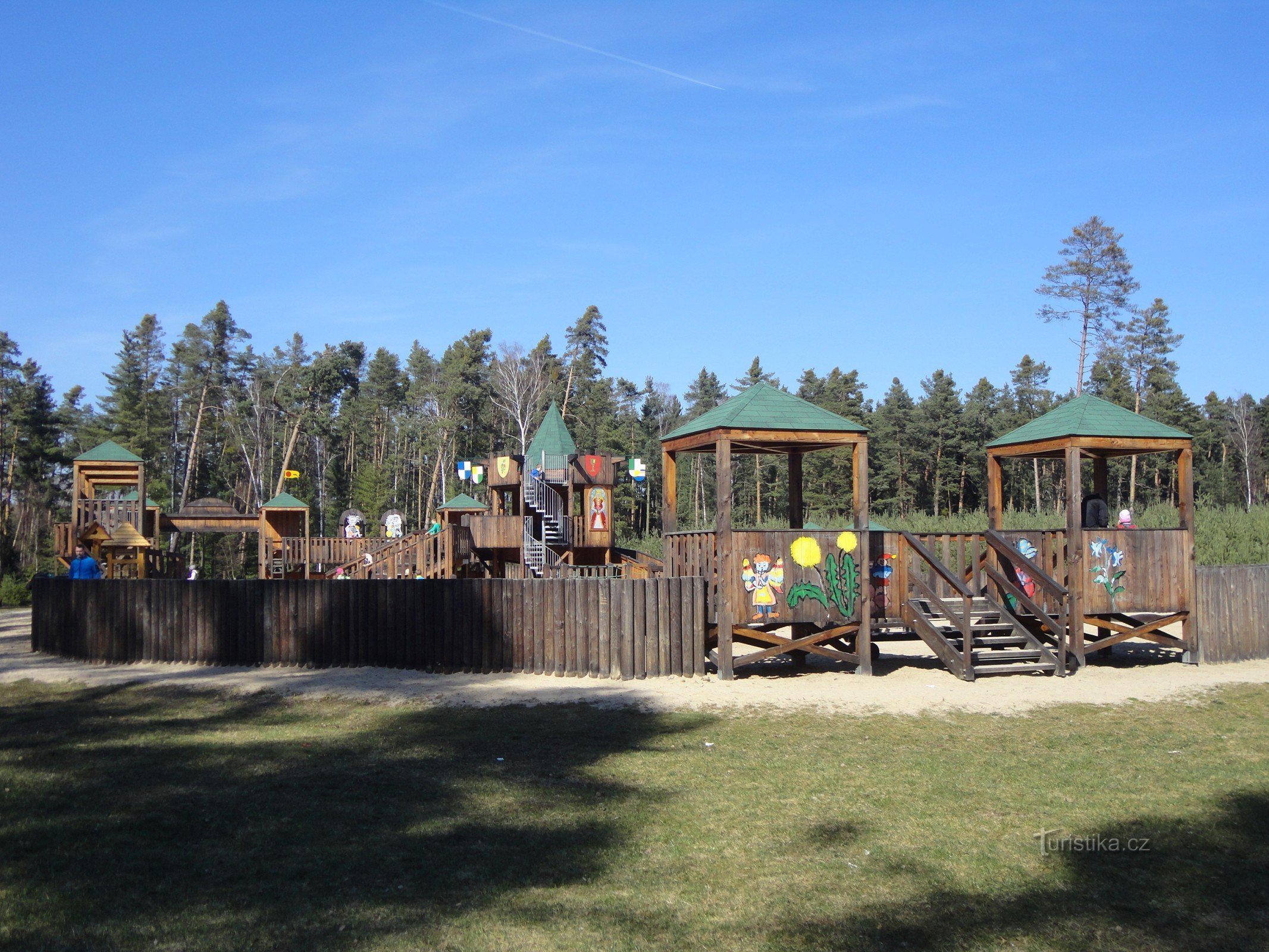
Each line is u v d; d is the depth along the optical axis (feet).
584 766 37.17
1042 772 37.06
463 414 282.77
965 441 245.86
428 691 51.65
